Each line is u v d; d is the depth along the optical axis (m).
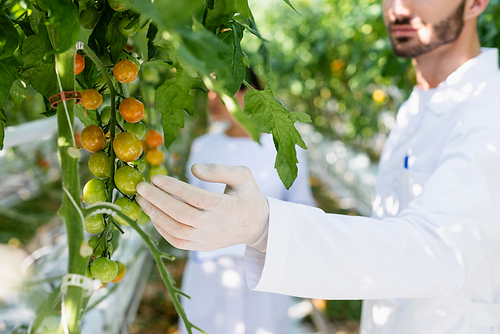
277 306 2.13
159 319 3.64
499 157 0.97
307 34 6.23
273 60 6.38
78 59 0.68
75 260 0.57
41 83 0.73
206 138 2.31
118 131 0.79
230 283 2.05
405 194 1.29
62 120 0.61
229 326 2.04
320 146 9.80
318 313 2.92
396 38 1.27
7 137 1.17
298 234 0.81
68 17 0.50
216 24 0.66
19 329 0.95
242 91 1.98
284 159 0.77
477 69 1.19
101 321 1.45
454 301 1.13
